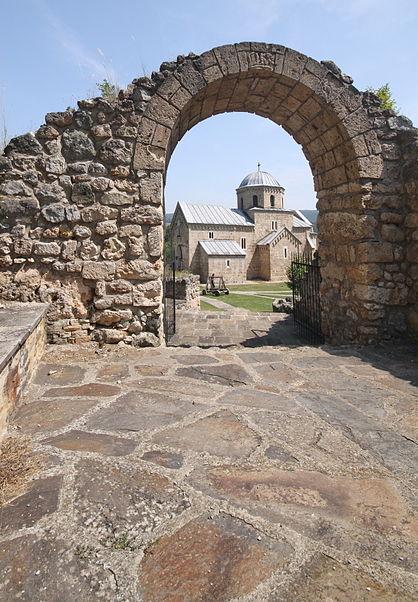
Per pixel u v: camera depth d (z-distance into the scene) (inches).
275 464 88.0
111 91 210.5
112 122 191.2
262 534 64.9
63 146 188.7
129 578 55.3
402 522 69.0
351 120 210.1
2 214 184.7
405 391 138.0
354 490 78.6
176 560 58.8
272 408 121.3
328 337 261.6
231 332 353.7
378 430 106.6
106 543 62.0
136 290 196.4
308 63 207.0
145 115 193.0
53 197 188.2
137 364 166.1
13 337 116.6
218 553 60.4
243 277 1700.3
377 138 212.7
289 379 150.6
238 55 200.4
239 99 236.4
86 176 189.9
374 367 168.1
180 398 128.3
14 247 186.9
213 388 138.8
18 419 109.7
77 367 160.7
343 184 227.8
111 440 97.9
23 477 80.5
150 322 199.0
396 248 213.0
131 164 193.8
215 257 1649.9
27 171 185.9
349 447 96.9
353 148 209.9
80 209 190.5
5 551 59.7
